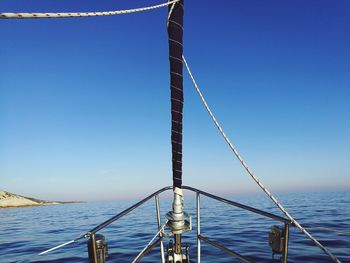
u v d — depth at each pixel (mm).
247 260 3951
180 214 4004
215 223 21875
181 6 3105
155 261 11273
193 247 13141
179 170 3682
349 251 11352
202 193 5035
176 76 3184
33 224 30672
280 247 3191
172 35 3094
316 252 11273
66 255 13117
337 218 22312
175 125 3348
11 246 17031
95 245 3135
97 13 2779
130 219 28688
